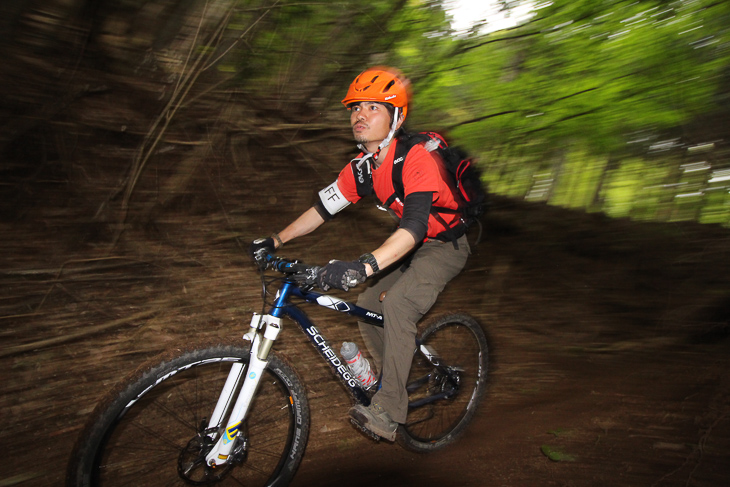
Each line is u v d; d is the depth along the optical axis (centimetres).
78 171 390
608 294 502
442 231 231
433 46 439
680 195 421
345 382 239
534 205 504
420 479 247
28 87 362
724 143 415
